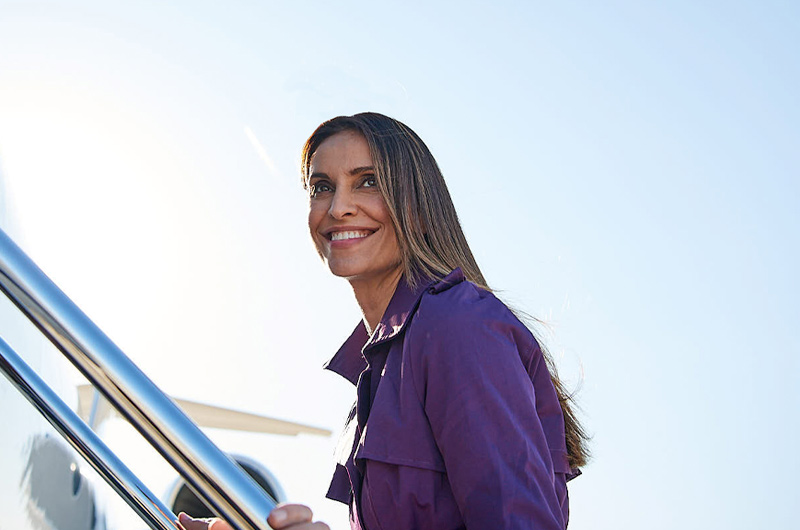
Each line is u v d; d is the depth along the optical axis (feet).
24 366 4.97
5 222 7.73
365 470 5.60
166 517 5.05
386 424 5.45
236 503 3.67
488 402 5.15
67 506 6.37
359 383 5.97
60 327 3.55
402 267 6.20
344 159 6.17
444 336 5.33
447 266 6.23
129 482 5.03
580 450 6.27
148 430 3.63
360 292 6.48
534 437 5.25
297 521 3.77
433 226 6.24
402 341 5.74
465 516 5.10
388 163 6.13
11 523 5.70
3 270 3.54
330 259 6.24
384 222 6.19
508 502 4.93
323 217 6.32
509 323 5.51
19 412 6.09
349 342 6.94
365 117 6.30
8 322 6.64
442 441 5.24
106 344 3.61
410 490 5.37
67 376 7.81
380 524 5.48
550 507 5.11
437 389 5.28
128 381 3.59
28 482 5.97
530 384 5.47
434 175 6.35
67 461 6.61
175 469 3.69
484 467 5.03
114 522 7.25
